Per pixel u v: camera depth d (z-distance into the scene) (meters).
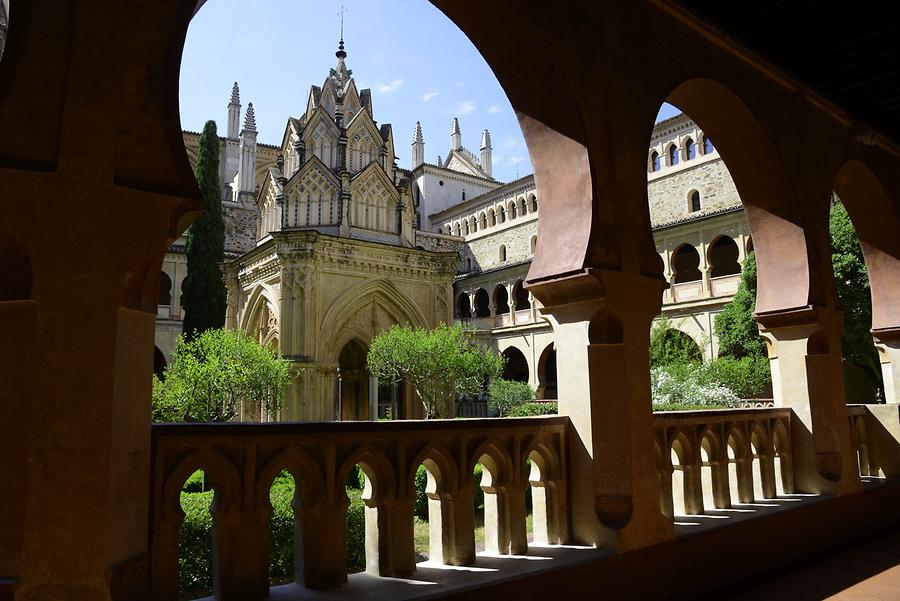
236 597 2.91
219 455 2.93
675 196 31.91
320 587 3.21
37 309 2.38
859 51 6.10
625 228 4.54
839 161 7.33
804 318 6.52
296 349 21.05
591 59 4.57
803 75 6.57
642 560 4.21
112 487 2.48
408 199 25.69
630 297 4.45
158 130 2.74
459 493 3.79
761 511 5.55
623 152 4.66
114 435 2.51
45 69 2.53
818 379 6.57
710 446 5.77
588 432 4.32
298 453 3.18
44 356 2.37
